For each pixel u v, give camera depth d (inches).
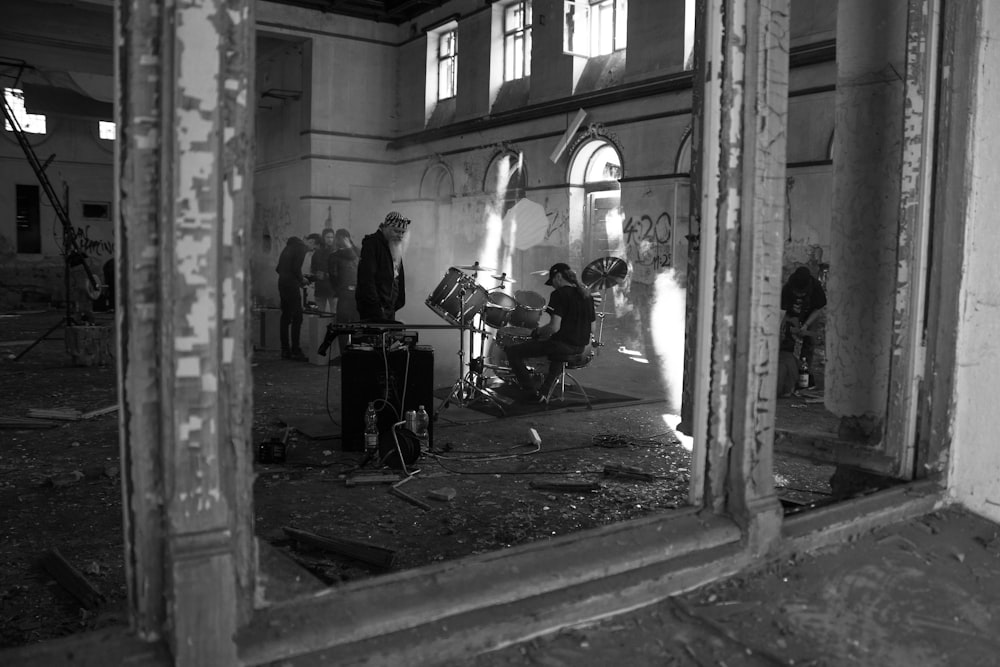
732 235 102.0
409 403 230.4
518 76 642.8
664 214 491.5
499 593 83.0
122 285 64.7
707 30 101.0
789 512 116.4
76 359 399.9
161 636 67.3
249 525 70.3
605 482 200.4
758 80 100.1
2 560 139.9
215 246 65.7
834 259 151.6
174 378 64.7
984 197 136.1
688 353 208.1
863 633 92.9
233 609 67.1
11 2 676.7
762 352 104.0
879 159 145.1
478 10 660.1
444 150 705.6
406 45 763.4
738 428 103.6
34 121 935.0
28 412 269.9
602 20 563.8
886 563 109.8
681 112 478.9
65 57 775.7
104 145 967.0
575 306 304.5
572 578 88.4
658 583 92.7
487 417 282.8
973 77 132.4
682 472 211.6
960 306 134.5
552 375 307.7
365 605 75.9
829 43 393.1
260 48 791.1
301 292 490.3
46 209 944.3
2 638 110.0
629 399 323.3
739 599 95.6
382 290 271.9
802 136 413.4
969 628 98.3
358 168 768.3
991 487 142.0
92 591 123.2
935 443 135.6
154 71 63.4
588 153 560.7
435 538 157.1
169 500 65.5
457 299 300.5
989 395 140.3
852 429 148.9
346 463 215.8
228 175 66.1
